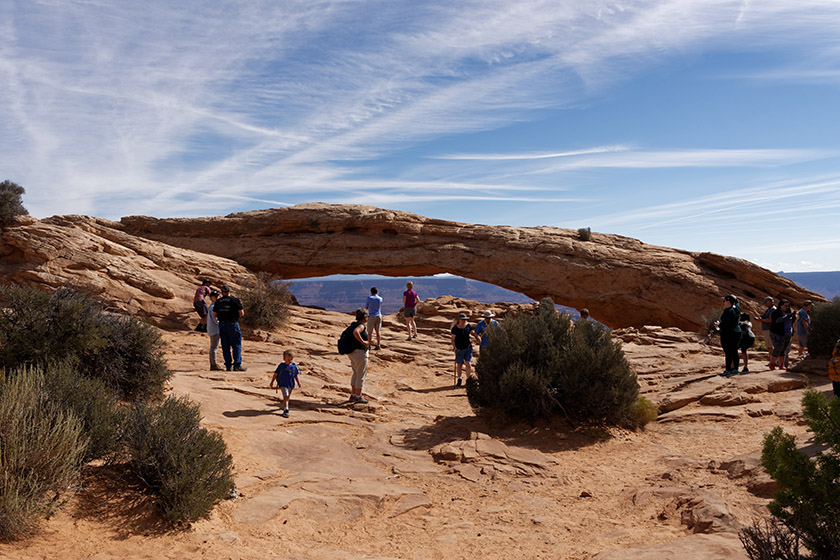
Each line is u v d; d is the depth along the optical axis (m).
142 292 21.38
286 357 9.84
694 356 17.56
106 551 4.39
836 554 3.47
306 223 38.56
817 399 3.95
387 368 16.80
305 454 7.98
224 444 6.18
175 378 11.10
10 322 7.70
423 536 5.61
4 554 3.99
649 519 5.86
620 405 10.27
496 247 36.84
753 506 5.85
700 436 9.67
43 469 4.83
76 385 5.93
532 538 5.52
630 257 34.72
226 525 5.31
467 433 9.71
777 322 13.61
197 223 39.25
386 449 8.70
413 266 37.12
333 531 5.61
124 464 5.71
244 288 21.81
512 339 10.70
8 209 21.70
